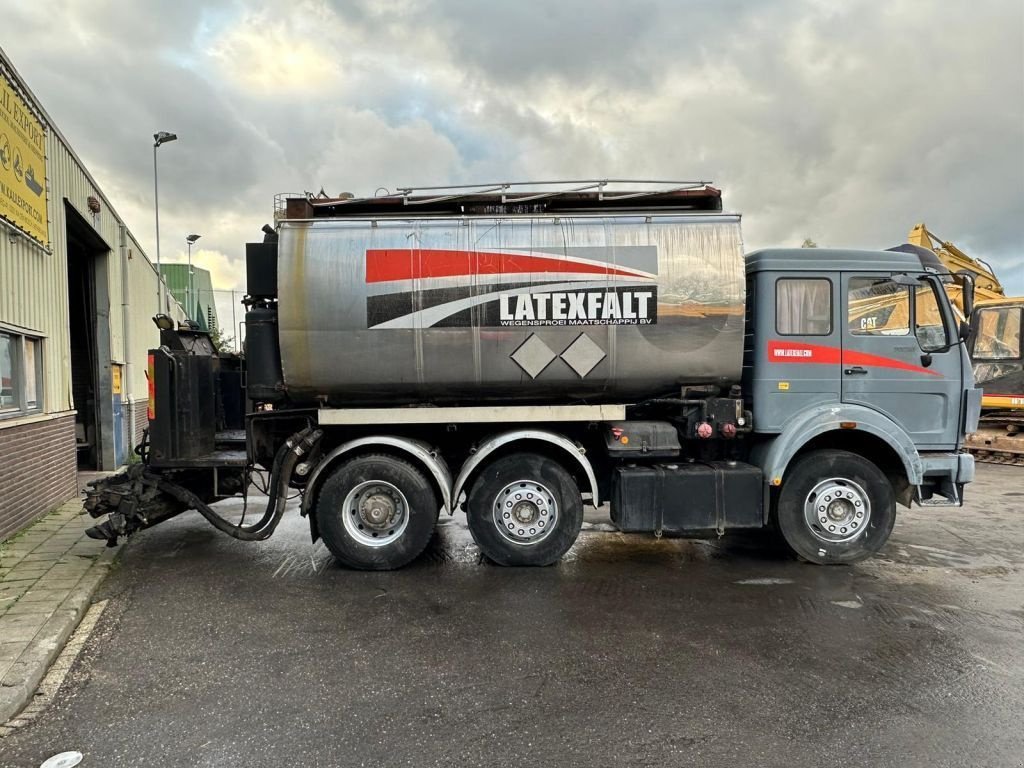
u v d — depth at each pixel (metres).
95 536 5.48
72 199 9.13
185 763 2.87
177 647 4.09
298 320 5.55
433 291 5.56
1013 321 13.01
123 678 3.69
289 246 5.57
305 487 5.94
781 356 5.86
